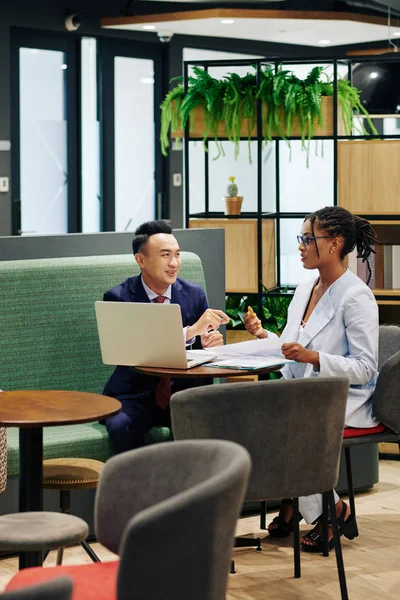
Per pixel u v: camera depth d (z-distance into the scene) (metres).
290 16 9.49
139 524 2.09
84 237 5.02
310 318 4.18
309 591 3.81
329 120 5.90
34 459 3.29
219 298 5.54
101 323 4.07
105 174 10.76
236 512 2.21
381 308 6.20
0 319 4.60
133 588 2.12
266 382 3.32
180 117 6.22
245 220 6.00
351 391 4.07
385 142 5.80
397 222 5.80
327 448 3.46
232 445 2.36
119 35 10.66
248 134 5.98
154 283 4.46
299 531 4.27
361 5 9.90
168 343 3.93
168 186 11.27
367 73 6.35
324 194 10.13
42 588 1.89
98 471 3.72
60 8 10.12
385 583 3.90
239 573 4.01
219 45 11.53
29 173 10.12
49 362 4.72
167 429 4.56
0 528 2.88
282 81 5.82
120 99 10.84
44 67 10.15
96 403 3.43
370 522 4.72
